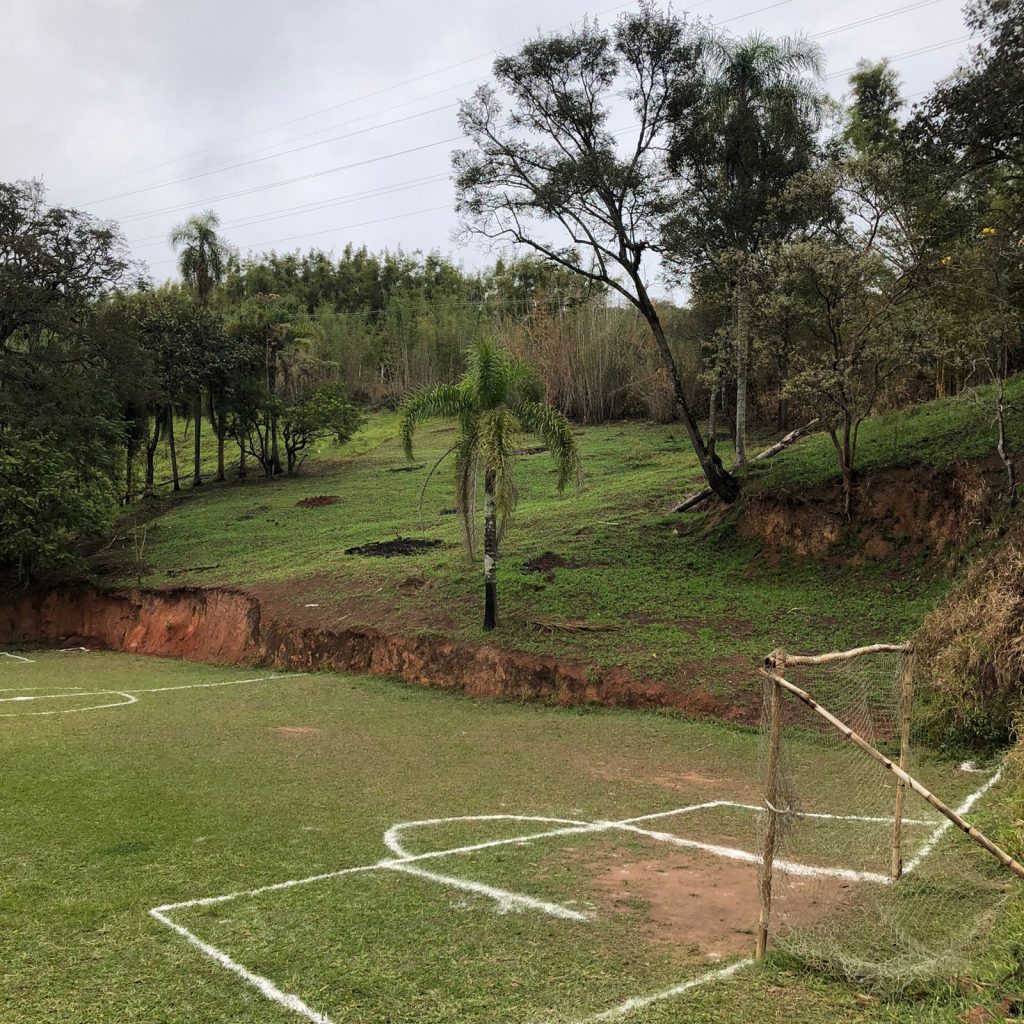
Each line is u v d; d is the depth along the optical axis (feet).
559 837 27.25
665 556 66.28
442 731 44.32
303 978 17.30
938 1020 14.57
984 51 51.52
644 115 64.69
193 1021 15.60
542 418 56.85
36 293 93.50
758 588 58.95
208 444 175.11
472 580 66.33
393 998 16.46
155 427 129.70
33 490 85.51
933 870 22.77
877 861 23.82
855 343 56.44
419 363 175.11
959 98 51.67
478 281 220.84
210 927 19.84
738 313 64.54
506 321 164.45
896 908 20.15
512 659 53.62
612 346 144.87
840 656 21.01
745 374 67.46
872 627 49.37
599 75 62.49
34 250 93.04
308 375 148.56
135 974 17.46
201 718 47.19
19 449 85.46
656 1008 15.85
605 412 146.92
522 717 47.75
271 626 68.39
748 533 65.57
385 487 117.29
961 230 57.62
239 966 17.83
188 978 17.28
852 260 54.75
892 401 72.43
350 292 227.20
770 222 63.57
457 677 55.42
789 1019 15.26
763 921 18.03
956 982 15.88
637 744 40.98
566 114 62.85
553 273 170.60
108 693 55.93
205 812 29.37
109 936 19.30
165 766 35.96
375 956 18.34
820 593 55.88
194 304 132.98
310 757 38.22
